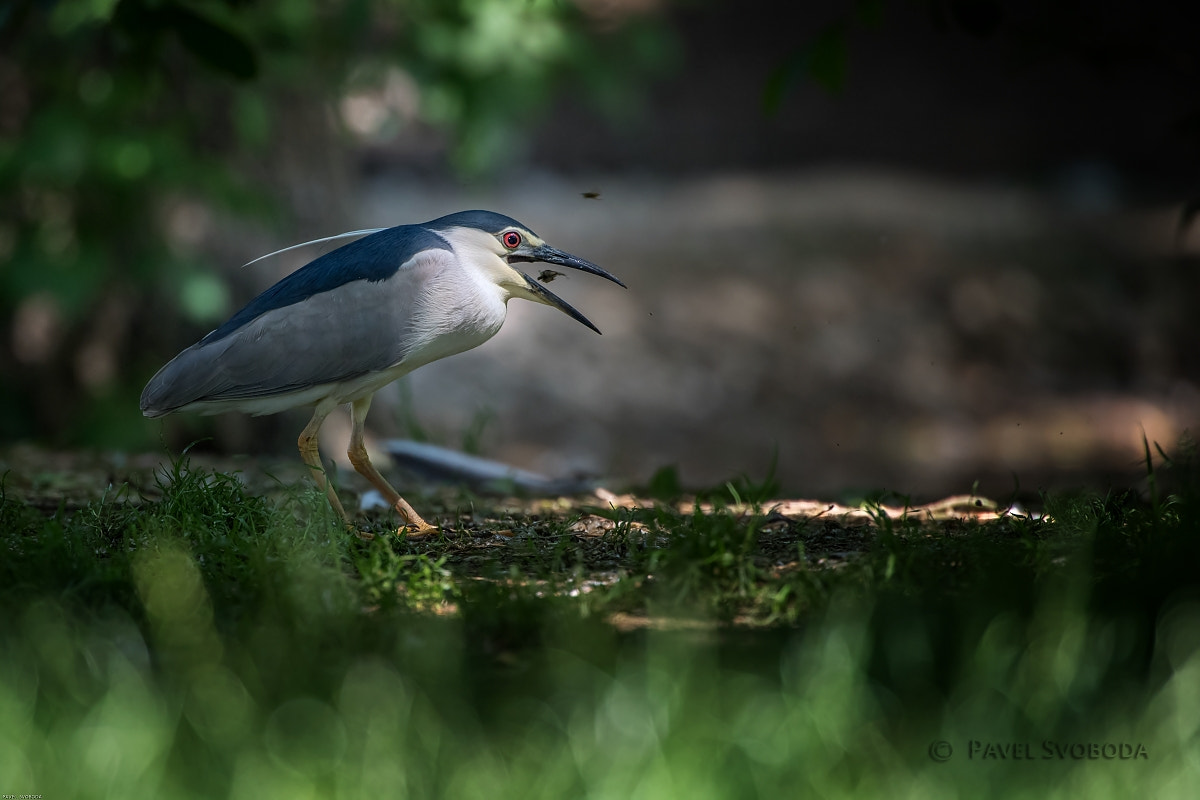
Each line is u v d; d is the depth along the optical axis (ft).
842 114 117.70
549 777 14.98
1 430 55.26
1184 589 19.54
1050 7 38.86
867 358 78.84
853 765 15.43
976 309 83.46
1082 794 14.48
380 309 27.71
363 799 14.56
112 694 16.56
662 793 14.46
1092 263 88.58
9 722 15.71
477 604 19.98
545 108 63.26
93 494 31.37
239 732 15.89
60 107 49.73
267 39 48.47
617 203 98.53
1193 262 88.94
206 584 21.39
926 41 123.44
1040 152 111.96
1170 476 31.73
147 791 14.74
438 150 101.09
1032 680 17.01
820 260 86.38
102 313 54.90
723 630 19.99
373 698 16.80
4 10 35.22
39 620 18.80
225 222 52.47
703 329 79.20
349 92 57.36
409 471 37.60
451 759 15.34
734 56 122.31
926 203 97.60
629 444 69.92
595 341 76.84
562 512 29.96
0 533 24.13
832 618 18.98
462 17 52.47
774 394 75.56
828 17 126.00
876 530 24.94
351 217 56.03
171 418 52.70
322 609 19.80
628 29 61.52
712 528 23.09
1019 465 68.95
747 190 102.12
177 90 51.13
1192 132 37.96
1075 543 22.84
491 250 28.96
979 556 22.13
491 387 71.87
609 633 19.36
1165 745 15.42
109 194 51.72
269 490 32.45
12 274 50.75
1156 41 40.70
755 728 15.96
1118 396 79.61
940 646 18.62
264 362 27.45
